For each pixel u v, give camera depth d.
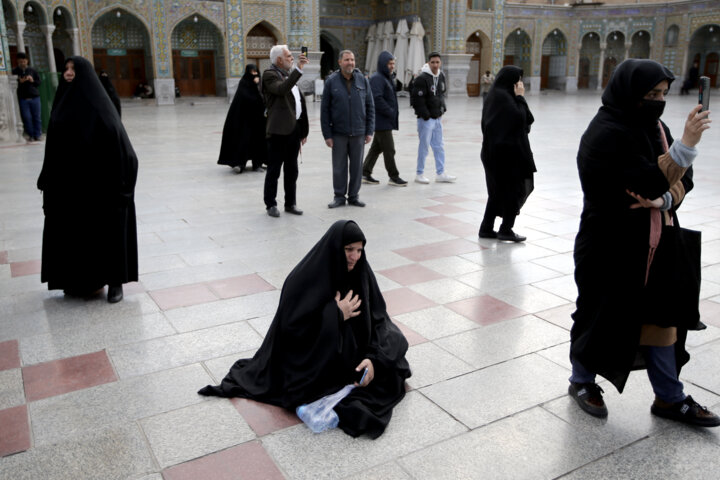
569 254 4.40
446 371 2.73
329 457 2.14
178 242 4.69
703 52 29.58
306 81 22.70
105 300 3.54
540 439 2.23
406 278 3.92
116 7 20.12
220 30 22.25
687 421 2.29
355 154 5.79
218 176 7.59
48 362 2.81
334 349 2.36
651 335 2.19
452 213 5.64
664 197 2.05
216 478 2.03
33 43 19.12
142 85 22.28
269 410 2.43
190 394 2.55
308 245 4.60
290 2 23.03
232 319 3.28
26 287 3.74
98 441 2.23
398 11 27.59
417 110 6.88
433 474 2.04
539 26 29.72
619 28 30.19
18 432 2.28
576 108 19.88
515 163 4.51
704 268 4.06
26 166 8.20
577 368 2.43
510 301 3.53
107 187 3.34
